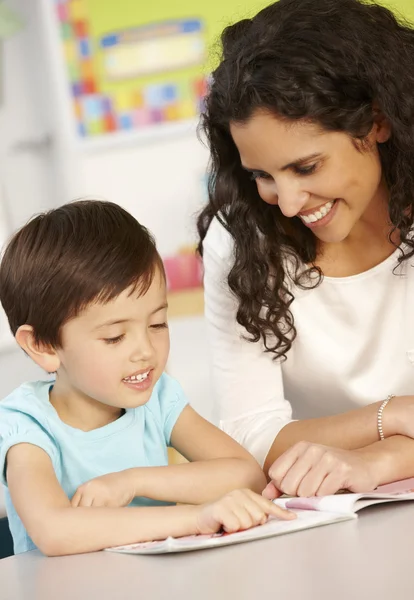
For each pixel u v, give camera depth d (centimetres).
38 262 129
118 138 539
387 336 167
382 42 136
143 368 129
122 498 126
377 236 161
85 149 543
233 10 516
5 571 106
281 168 134
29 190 553
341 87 132
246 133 134
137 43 528
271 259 160
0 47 540
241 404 170
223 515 112
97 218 132
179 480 133
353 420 151
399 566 84
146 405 148
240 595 81
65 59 538
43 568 105
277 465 133
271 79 129
